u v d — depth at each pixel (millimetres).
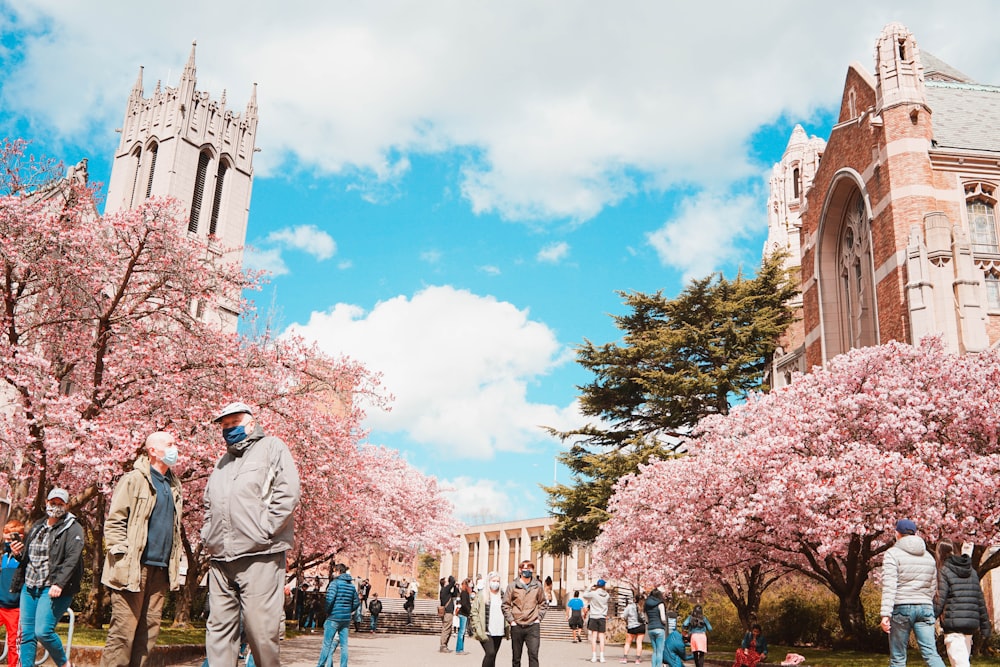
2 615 9359
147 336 17406
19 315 17109
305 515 21938
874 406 20109
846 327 34812
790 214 61469
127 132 69062
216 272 18328
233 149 69562
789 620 27188
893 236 29875
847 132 34219
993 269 29938
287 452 6164
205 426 17078
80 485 17906
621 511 27422
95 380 16562
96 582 19578
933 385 20641
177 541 7281
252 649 5855
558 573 74875
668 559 24484
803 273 37969
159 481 7148
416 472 47969
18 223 15898
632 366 38594
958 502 17750
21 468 15344
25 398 15125
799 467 19016
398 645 27172
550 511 38281
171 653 13906
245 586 5824
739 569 25406
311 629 32062
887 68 31500
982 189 30828
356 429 24438
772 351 38969
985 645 20422
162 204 16609
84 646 11961
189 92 66750
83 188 17422
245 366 18344
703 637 17844
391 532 37031
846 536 18391
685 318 39938
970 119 33625
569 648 30203
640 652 22328
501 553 83000
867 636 21984
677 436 37812
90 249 16438
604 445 39125
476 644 30047
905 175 30156
